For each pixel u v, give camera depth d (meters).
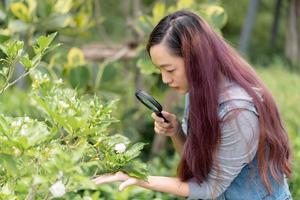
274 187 2.32
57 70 4.19
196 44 2.11
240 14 11.69
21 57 2.15
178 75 2.16
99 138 1.97
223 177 2.23
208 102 2.13
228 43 2.33
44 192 1.84
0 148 1.74
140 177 2.08
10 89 4.92
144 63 3.97
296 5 10.01
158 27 2.16
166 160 4.56
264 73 7.29
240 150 2.17
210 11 4.10
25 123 1.84
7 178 1.98
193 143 2.21
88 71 4.09
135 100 5.10
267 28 11.62
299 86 6.59
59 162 1.68
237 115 2.13
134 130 4.68
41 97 2.00
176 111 4.52
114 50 5.28
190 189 2.27
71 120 1.77
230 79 2.18
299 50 10.34
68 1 4.24
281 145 2.24
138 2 5.21
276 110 2.25
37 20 4.06
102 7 9.62
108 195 3.42
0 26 4.26
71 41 5.05
